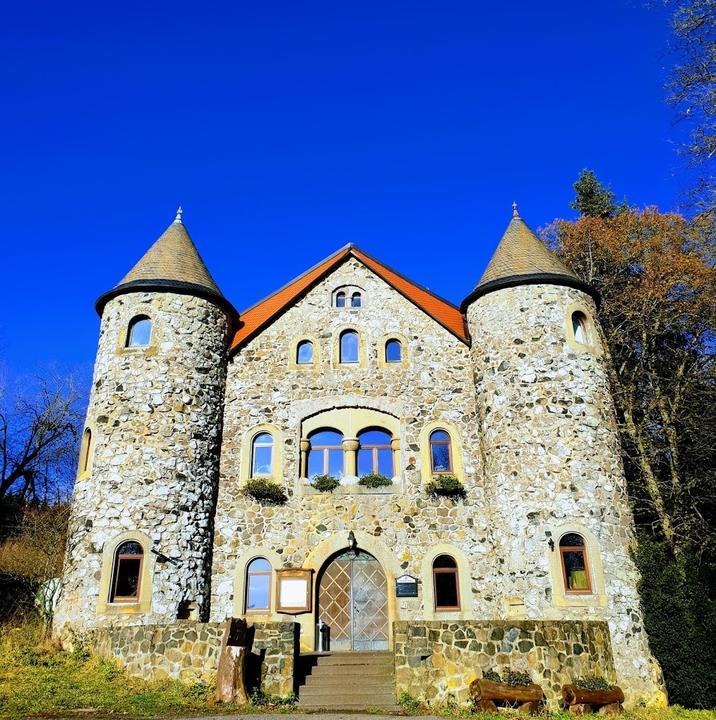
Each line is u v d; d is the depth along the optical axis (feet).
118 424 59.98
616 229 93.97
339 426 65.46
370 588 60.08
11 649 50.49
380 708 41.27
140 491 57.88
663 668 52.06
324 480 62.39
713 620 51.98
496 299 64.49
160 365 62.44
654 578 53.83
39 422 106.42
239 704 40.55
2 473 102.47
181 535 57.93
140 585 55.06
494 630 43.24
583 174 121.08
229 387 66.85
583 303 63.93
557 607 52.70
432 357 67.82
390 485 62.64
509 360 61.67
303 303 70.38
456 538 60.70
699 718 44.57
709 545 68.85
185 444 60.85
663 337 86.58
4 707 36.99
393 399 66.08
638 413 83.41
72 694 40.29
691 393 79.41
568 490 56.03
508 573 56.03
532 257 65.62
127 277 66.85
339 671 47.62
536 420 58.80
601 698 41.55
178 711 37.96
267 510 62.03
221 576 59.77
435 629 43.27
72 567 56.24
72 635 53.06
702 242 79.87
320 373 67.26
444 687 41.93
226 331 68.59
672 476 75.77
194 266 68.39
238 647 42.09
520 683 41.60
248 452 64.23
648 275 82.99
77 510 58.70
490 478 60.44
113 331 64.03
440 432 65.26
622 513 56.80
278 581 58.39
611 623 52.19
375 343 68.49
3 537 88.22
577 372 60.34
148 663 44.42
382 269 71.92
